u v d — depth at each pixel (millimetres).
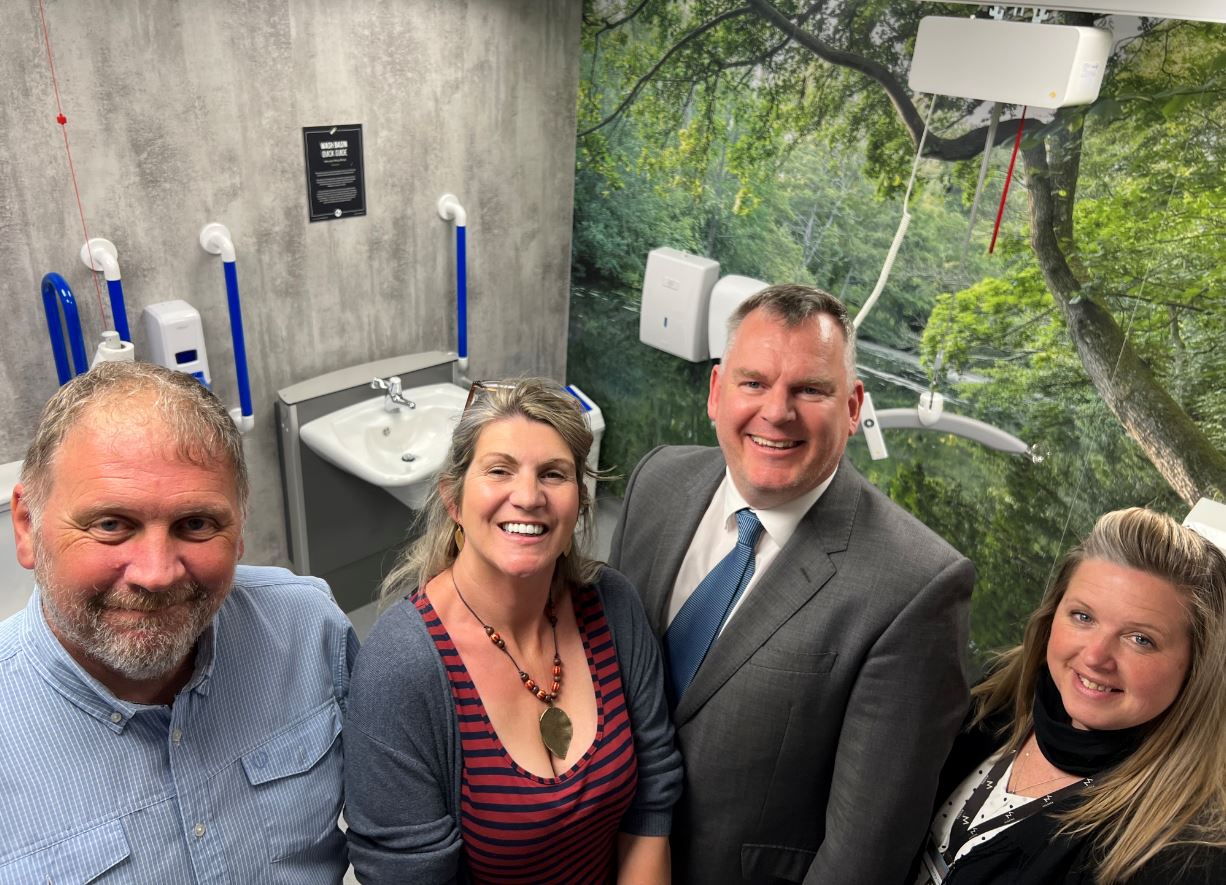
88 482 900
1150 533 1189
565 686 1257
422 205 2902
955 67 2049
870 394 2693
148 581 917
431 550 1278
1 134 2031
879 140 2451
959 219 2354
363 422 2830
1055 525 2396
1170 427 2133
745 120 2746
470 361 3270
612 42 3027
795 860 1414
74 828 980
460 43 2795
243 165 2451
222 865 1075
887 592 1250
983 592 2611
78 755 991
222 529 988
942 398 2527
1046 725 1277
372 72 2621
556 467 1151
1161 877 1080
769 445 1264
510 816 1146
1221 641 1134
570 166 3305
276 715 1158
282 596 1227
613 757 1237
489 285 3211
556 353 3594
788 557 1318
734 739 1328
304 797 1157
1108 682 1183
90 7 2068
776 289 1301
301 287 2701
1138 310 2117
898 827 1274
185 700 1054
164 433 924
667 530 1505
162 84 2236
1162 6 1743
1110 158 2066
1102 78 1991
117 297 2234
